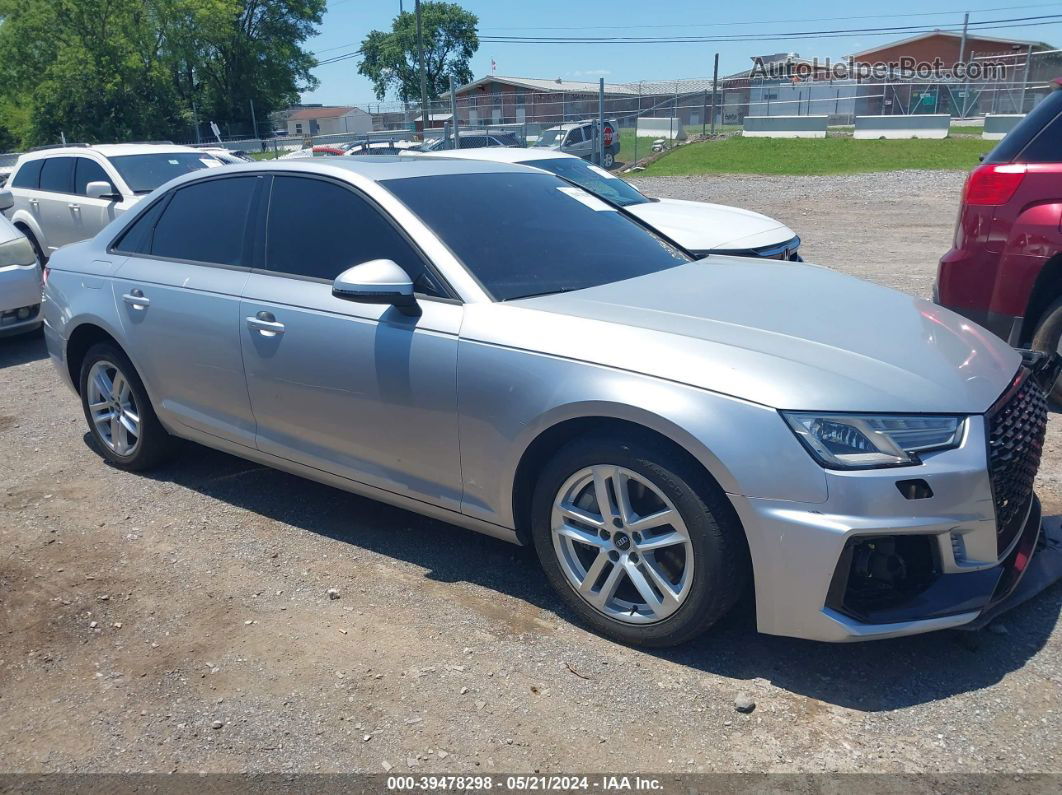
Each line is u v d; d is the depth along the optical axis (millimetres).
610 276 3689
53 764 2658
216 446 4367
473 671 2990
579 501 3152
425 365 3324
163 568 3809
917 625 2670
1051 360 3404
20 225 10664
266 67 58719
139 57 49562
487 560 3773
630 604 3094
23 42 49000
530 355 3084
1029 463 2975
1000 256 4871
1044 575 3246
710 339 2920
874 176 20781
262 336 3857
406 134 33406
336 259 3746
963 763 2484
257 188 4152
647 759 2553
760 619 2799
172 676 3047
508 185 4184
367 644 3178
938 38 59469
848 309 3330
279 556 3877
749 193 19375
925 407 2691
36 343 8367
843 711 2719
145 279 4422
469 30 75188
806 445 2631
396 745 2660
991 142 25453
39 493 4672
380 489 3684
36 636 3330
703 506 2771
